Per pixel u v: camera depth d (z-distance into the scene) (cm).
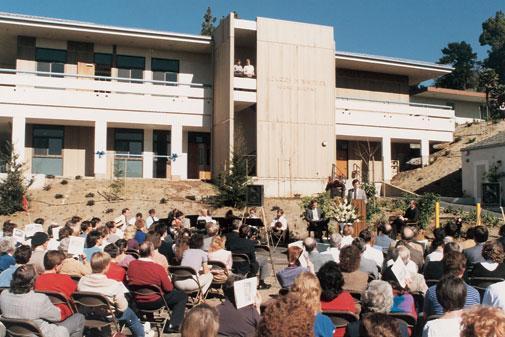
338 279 562
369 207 2225
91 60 2992
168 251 1034
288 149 2827
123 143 3014
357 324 484
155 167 3053
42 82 2728
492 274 686
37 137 2891
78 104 2775
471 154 2991
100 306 659
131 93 2875
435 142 3706
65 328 570
